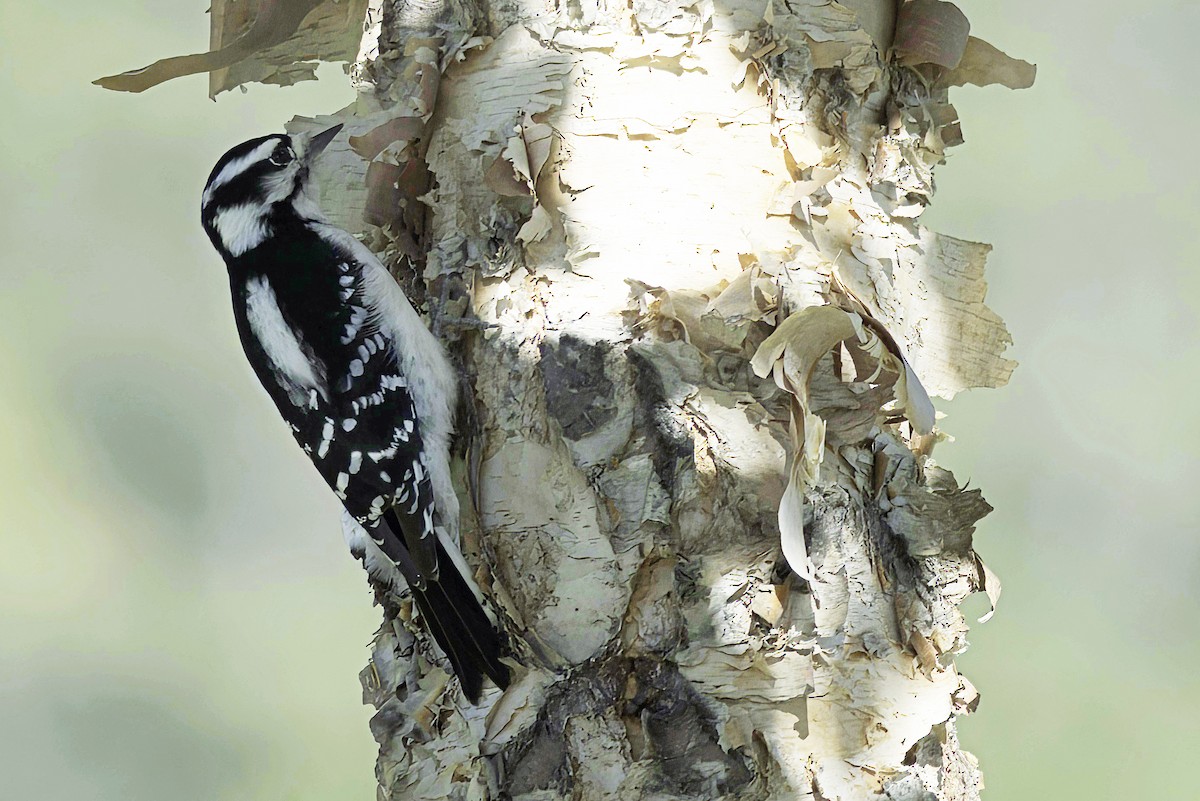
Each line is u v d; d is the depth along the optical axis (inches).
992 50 290.5
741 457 241.1
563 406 246.4
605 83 258.2
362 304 291.6
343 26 322.0
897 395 242.4
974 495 253.8
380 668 271.4
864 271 260.7
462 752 252.7
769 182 255.4
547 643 243.4
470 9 271.9
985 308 277.4
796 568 231.9
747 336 245.4
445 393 265.9
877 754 240.4
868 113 269.0
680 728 234.7
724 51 257.1
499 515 252.7
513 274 260.1
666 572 239.5
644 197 253.8
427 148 275.9
